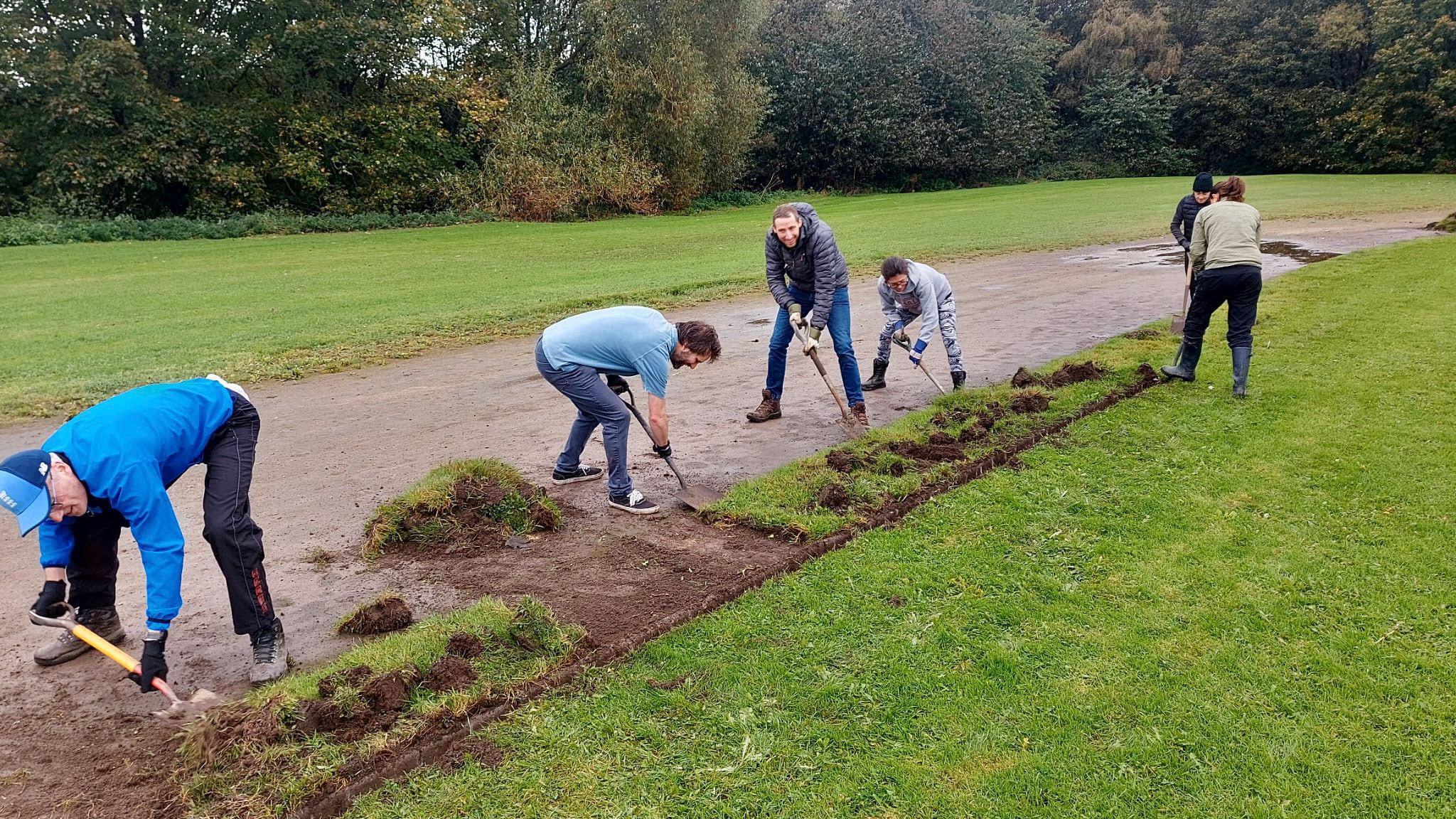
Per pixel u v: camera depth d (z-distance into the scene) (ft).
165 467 10.41
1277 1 140.87
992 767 9.12
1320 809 8.45
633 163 95.76
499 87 101.50
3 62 77.25
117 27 84.12
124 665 9.75
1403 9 118.42
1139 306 34.24
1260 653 10.91
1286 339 25.79
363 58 94.32
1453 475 15.72
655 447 16.46
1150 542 13.84
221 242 69.41
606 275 48.29
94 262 55.93
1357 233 50.93
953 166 136.98
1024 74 141.28
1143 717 9.80
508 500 15.56
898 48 127.95
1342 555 13.17
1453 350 23.52
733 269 48.42
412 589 13.42
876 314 35.24
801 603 12.45
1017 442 18.21
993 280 42.52
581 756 9.43
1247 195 80.07
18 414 23.27
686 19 100.37
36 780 9.26
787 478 16.78
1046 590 12.60
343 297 41.86
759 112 111.65
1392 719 9.64
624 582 13.39
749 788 8.94
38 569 14.60
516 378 27.07
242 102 91.25
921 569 13.25
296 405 24.29
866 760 9.30
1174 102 146.00
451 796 8.88
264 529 15.74
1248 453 17.24
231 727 9.62
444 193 94.02
